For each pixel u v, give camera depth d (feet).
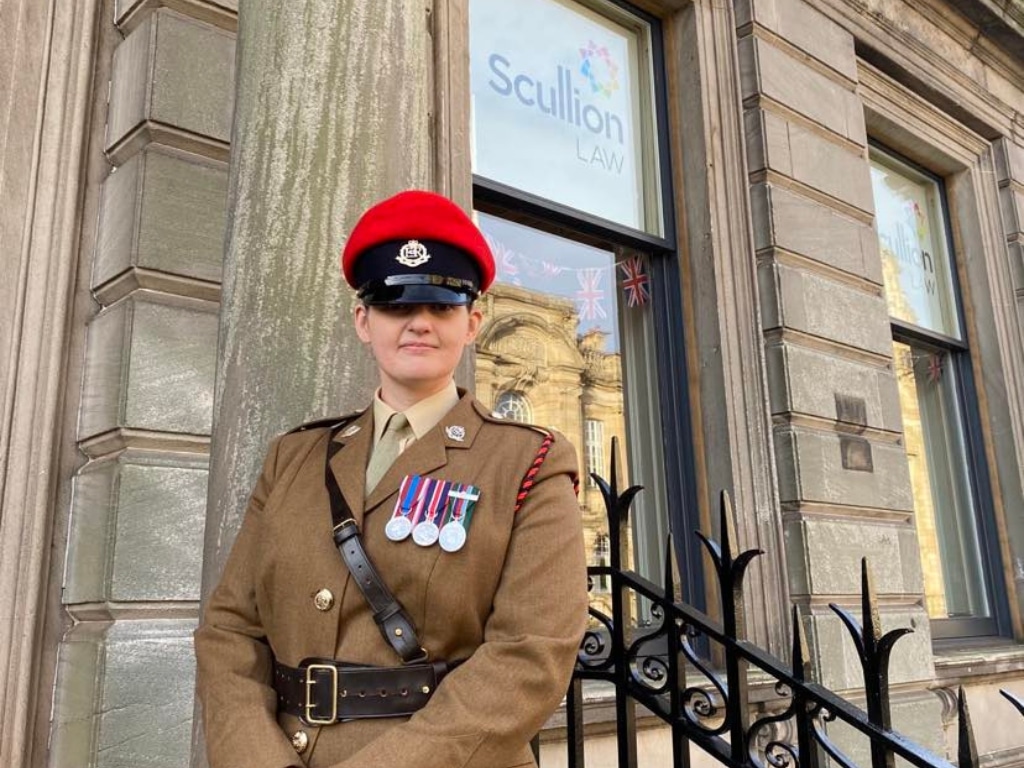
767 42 17.79
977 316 22.91
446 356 5.02
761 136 16.93
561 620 4.37
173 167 10.03
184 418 9.57
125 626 8.96
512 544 4.61
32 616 9.09
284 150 7.37
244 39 7.96
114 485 9.11
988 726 18.43
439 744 3.96
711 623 8.09
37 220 9.92
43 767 8.96
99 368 9.69
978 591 21.31
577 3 16.87
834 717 7.00
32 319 9.66
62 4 10.61
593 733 12.42
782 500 15.70
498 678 4.16
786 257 16.80
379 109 7.68
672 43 17.48
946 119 22.95
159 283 9.77
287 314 6.91
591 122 16.53
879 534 16.62
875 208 21.44
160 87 10.04
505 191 14.71
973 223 23.30
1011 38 23.71
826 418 16.35
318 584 4.62
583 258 15.84
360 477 4.89
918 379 21.85
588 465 14.92
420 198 5.17
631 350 16.11
